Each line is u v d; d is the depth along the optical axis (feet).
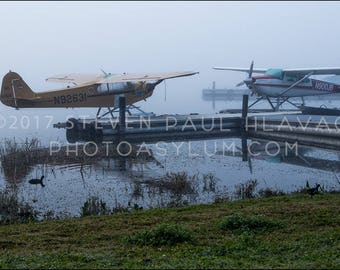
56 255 22.09
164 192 47.73
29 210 39.11
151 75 101.60
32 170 61.05
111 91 99.35
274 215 31.83
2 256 22.80
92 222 31.81
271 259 20.72
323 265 18.85
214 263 19.17
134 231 28.58
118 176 57.31
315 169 62.18
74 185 51.93
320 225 28.94
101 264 19.98
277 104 125.90
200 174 58.18
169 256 21.54
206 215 32.91
